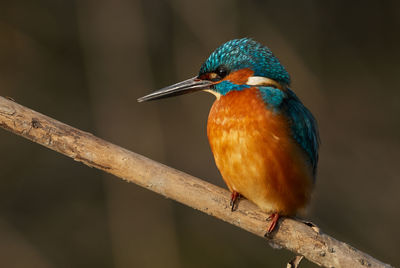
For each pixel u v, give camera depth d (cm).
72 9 1415
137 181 546
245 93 584
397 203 1338
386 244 1270
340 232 1298
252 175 568
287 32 1491
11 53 1378
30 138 536
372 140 1452
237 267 1182
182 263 1177
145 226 1206
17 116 532
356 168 1401
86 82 1398
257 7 1455
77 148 541
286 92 630
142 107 1362
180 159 1355
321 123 1456
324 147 1439
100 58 1367
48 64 1392
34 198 1288
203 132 1369
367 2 1554
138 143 1332
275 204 575
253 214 573
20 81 1374
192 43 1381
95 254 1212
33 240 1224
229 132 572
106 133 1351
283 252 1190
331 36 1534
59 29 1406
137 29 1371
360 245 1273
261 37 1423
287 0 1492
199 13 1348
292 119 579
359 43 1547
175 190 552
